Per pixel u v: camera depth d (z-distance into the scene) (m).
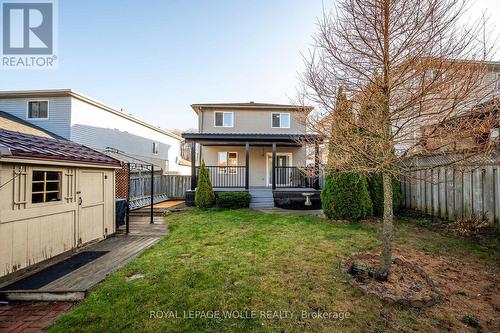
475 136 2.47
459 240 4.46
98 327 2.18
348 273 3.13
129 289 2.81
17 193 3.37
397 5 2.60
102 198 5.26
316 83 3.03
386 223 2.98
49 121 11.15
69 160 4.20
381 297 2.49
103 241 5.08
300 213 7.73
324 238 4.68
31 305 2.74
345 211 6.21
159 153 19.09
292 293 2.66
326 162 3.69
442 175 5.53
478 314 2.25
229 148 13.44
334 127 2.92
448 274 3.06
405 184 7.02
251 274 3.15
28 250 3.49
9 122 9.76
